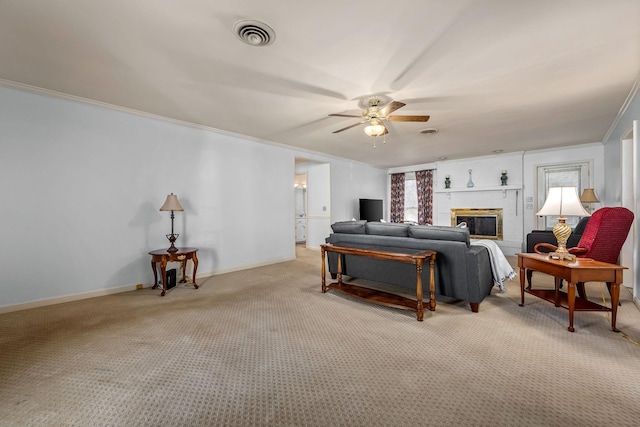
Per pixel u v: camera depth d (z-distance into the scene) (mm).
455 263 2885
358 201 7703
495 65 2465
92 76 2682
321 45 2176
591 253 2799
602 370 1794
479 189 6867
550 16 1824
